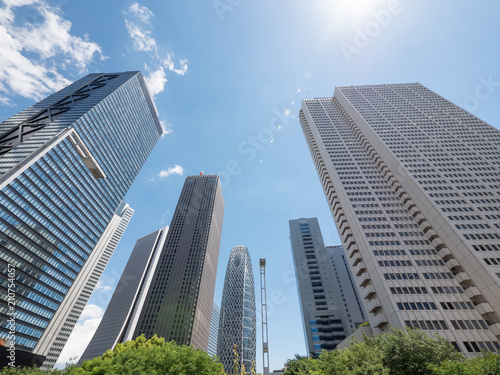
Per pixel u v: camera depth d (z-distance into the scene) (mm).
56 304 112375
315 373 25531
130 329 189375
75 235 125062
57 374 33938
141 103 193875
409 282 57281
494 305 51250
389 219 73938
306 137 143375
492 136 95562
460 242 60688
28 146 115062
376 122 111125
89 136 136000
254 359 174125
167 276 154625
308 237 148875
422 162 86312
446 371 20094
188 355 28703
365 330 58156
